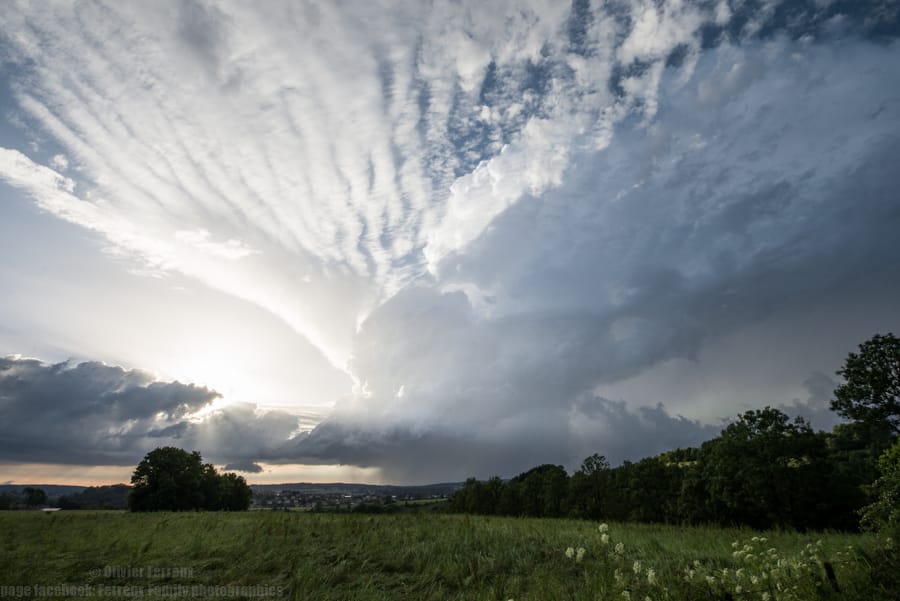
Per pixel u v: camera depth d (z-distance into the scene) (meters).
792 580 7.52
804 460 36.91
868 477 37.53
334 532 14.82
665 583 8.38
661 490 49.34
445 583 10.12
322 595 9.20
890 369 38.03
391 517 19.86
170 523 18.31
